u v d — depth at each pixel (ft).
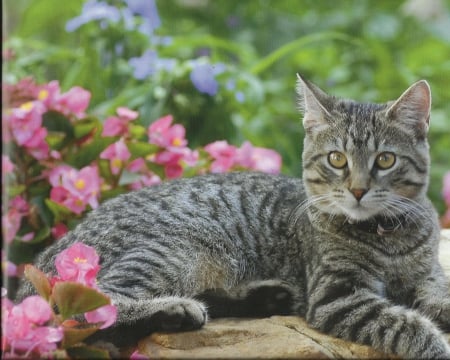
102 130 23.50
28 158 22.41
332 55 36.83
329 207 19.03
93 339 16.92
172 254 18.90
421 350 16.05
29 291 18.37
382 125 18.86
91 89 29.43
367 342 16.69
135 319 16.93
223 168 24.86
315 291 18.28
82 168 22.89
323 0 40.70
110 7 30.30
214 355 15.57
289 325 17.83
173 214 19.47
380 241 18.66
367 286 18.43
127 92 28.30
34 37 36.73
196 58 33.99
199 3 39.47
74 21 29.63
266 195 20.59
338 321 17.16
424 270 18.98
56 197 22.21
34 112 22.00
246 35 38.96
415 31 39.93
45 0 34.94
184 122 28.17
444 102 34.35
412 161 18.86
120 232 18.89
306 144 19.94
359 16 39.14
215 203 20.02
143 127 25.79
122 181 23.25
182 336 16.40
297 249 19.72
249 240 20.07
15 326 15.52
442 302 18.03
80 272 16.24
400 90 33.45
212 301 18.94
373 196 18.38
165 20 39.27
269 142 30.66
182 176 24.16
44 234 22.09
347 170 18.81
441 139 33.86
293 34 39.29
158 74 28.50
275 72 37.73
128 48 30.37
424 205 19.30
